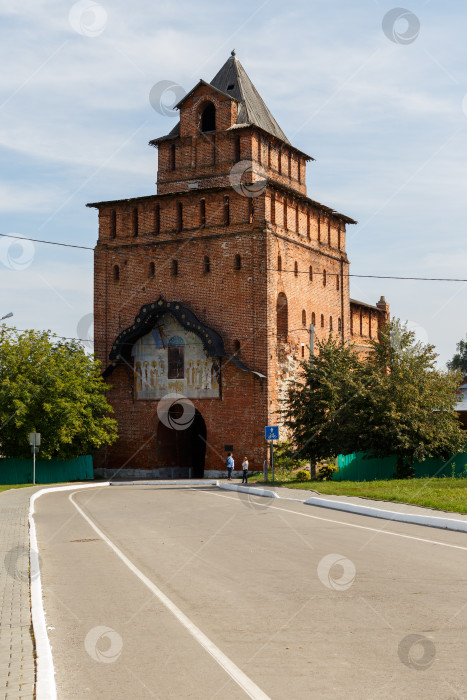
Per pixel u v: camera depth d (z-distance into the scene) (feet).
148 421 172.65
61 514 83.61
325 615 29.94
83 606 33.58
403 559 43.14
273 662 23.91
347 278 198.70
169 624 29.53
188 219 170.40
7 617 30.81
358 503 80.02
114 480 169.17
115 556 48.88
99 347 179.42
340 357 140.77
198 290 167.73
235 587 36.42
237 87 179.42
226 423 162.30
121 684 22.43
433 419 129.90
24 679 21.98
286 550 48.44
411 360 133.39
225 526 65.26
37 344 165.37
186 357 168.25
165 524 68.90
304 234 178.81
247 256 162.61
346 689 21.13
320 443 138.51
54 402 160.35
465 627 27.32
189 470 185.06
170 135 179.22
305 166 192.03
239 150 169.58
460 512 67.10
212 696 21.02
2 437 161.68
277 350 166.09
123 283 177.58
